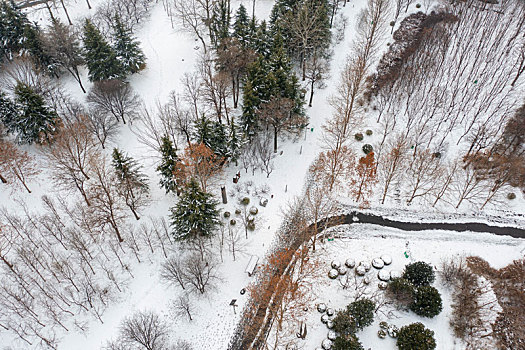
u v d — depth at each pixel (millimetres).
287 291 38125
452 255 46250
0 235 44188
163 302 42094
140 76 63469
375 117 59969
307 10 60344
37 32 58719
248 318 41219
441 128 57250
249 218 49375
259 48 59594
